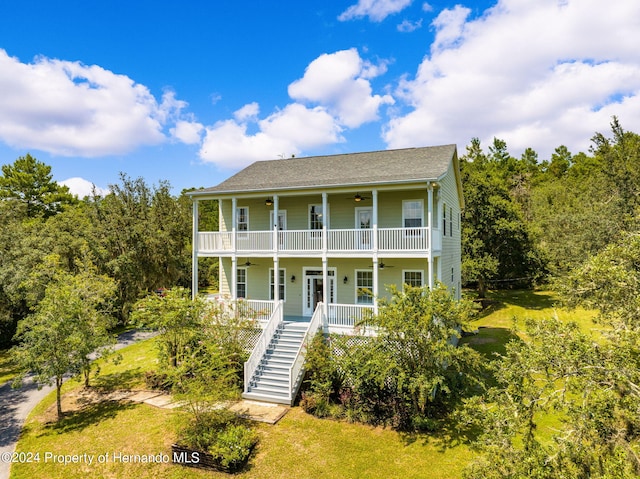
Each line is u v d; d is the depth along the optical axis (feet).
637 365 18.78
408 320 33.71
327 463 29.37
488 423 20.56
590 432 16.84
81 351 39.06
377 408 37.01
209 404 33.17
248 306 51.39
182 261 101.24
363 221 54.75
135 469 29.53
